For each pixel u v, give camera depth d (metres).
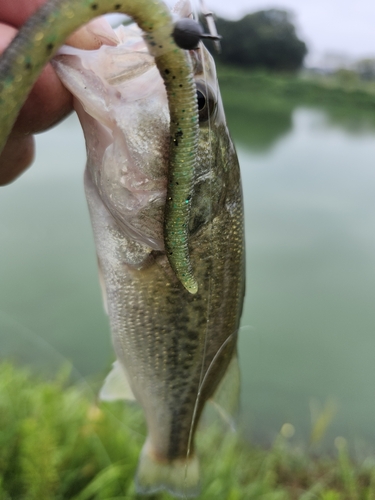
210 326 0.21
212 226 0.18
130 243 0.18
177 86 0.11
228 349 0.22
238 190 0.19
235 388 0.24
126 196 0.17
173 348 0.21
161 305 0.20
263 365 0.64
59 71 0.15
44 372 0.55
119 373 0.23
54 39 0.09
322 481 0.45
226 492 0.37
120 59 0.15
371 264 0.92
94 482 0.33
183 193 0.13
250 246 0.99
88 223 0.97
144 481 0.24
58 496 0.32
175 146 0.12
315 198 1.29
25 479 0.30
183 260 0.15
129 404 0.46
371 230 1.09
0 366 0.50
